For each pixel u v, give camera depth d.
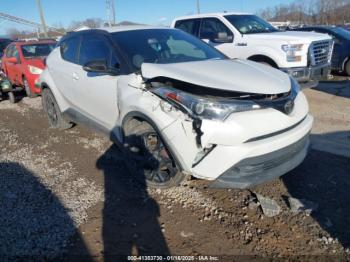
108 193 3.63
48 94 5.79
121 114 3.73
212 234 2.92
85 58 4.60
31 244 2.85
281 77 3.36
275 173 3.06
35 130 6.13
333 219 3.04
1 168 4.43
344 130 5.18
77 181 3.94
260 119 2.90
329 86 8.74
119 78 3.79
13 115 7.48
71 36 5.19
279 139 2.97
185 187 3.65
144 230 3.01
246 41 7.45
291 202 3.25
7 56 10.21
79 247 2.81
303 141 3.32
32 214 3.29
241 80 3.06
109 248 2.79
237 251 2.72
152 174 3.56
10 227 3.09
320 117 5.93
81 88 4.54
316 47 7.11
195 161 2.98
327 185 3.58
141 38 4.24
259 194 3.45
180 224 3.07
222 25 7.97
